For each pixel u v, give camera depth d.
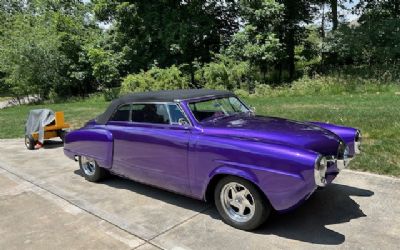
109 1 23.42
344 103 12.48
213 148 4.40
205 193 4.67
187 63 22.78
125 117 5.75
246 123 4.84
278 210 4.02
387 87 15.66
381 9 21.69
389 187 5.30
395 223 4.27
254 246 3.98
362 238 3.99
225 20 24.50
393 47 18.97
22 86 28.84
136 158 5.47
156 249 4.08
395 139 7.16
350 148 5.01
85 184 6.47
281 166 3.86
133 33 24.41
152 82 21.45
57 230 4.68
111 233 4.52
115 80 24.66
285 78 22.23
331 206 4.81
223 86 19.84
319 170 3.73
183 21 22.33
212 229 4.45
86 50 25.70
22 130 13.40
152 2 23.58
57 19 27.83
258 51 19.33
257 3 19.83
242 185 4.23
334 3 22.84
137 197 5.67
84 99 26.39
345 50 20.23
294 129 4.53
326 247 3.86
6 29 33.12
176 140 4.82
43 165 8.00
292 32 22.62
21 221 5.02
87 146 6.32
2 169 7.85
